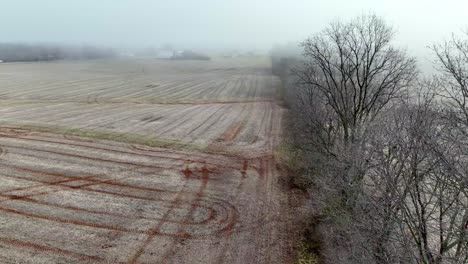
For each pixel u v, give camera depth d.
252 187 20.47
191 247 14.20
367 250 11.38
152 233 14.97
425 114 10.86
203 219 16.47
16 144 24.95
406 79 17.89
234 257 13.82
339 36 19.62
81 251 13.31
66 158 22.92
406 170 10.74
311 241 15.44
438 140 11.18
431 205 12.27
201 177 21.39
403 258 10.38
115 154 24.34
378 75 20.28
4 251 12.88
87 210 16.45
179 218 16.39
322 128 21.62
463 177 8.85
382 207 10.95
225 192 19.52
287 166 24.19
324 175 18.64
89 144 26.06
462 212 10.52
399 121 13.25
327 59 21.22
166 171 21.92
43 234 14.20
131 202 17.59
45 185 18.77
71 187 18.75
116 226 15.28
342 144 18.97
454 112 10.48
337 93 22.53
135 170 21.73
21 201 16.80
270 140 29.95
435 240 11.28
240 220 16.67
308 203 18.77
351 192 14.59
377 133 12.82
